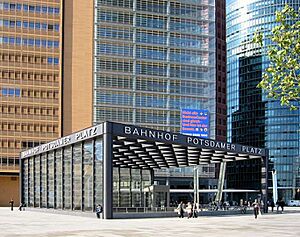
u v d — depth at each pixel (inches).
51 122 4724.4
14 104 4648.1
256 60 7150.6
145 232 1333.7
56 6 4852.4
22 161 3334.2
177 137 2290.8
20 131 4630.9
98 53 4827.8
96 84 4805.6
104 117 4805.6
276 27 595.2
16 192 4539.9
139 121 4894.2
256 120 7204.7
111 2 4894.2
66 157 2544.3
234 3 7554.1
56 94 4768.7
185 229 1451.8
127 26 4928.6
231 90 7647.6
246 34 7229.3
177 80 5068.9
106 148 2042.3
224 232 1347.2
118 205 3221.0
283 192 6870.1
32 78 4726.9
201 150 2549.2
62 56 4827.8
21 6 4753.9
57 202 2669.8
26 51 4734.3
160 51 5039.4
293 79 591.2
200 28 5216.5
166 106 5002.5
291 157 6879.9
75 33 4884.4
